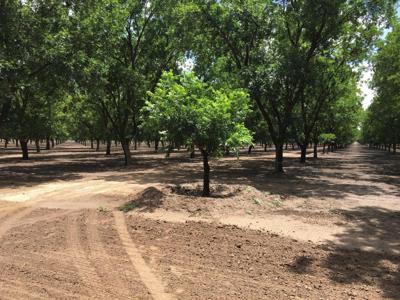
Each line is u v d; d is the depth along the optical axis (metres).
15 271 4.72
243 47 18.95
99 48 18.38
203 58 21.69
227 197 9.79
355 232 6.93
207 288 4.23
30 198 10.27
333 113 32.72
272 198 10.05
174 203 8.70
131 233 6.51
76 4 18.17
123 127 23.88
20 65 15.25
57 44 16.08
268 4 17.52
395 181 15.98
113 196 10.48
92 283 4.35
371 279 4.61
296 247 5.83
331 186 13.92
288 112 18.19
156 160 28.94
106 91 22.88
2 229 6.83
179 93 9.16
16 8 15.09
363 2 16.72
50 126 32.53
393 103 24.77
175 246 5.79
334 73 23.08
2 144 76.00
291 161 29.45
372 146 93.44
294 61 15.89
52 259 5.18
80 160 28.44
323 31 17.83
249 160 30.20
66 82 17.03
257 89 16.14
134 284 4.33
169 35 23.14
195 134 9.02
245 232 6.61
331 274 4.74
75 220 7.50
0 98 15.95
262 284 4.38
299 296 4.06
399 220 8.06
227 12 17.94
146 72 25.38
